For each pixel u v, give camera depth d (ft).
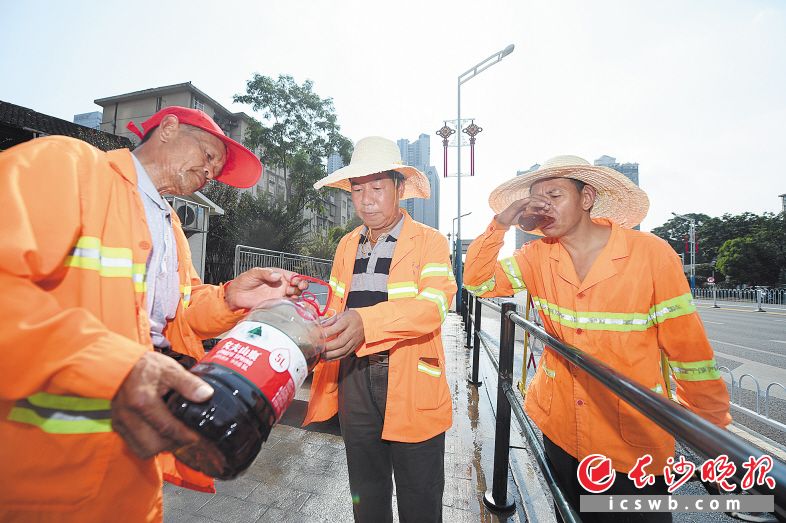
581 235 5.60
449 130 43.37
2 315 2.09
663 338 4.93
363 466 5.59
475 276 6.94
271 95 74.59
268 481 8.16
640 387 2.70
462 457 9.50
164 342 4.43
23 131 40.96
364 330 4.29
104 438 3.02
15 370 2.10
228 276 42.24
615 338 5.06
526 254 6.63
